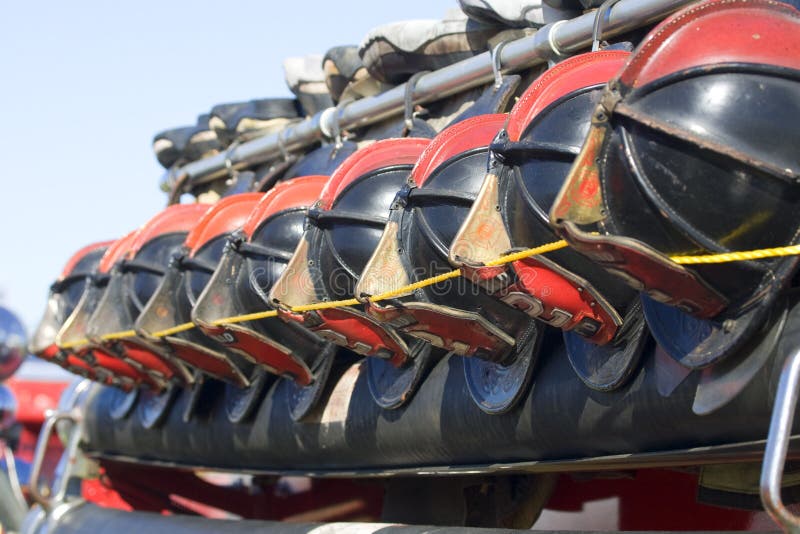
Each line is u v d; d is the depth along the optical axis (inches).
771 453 82.9
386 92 201.0
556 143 108.9
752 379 96.5
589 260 108.7
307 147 231.8
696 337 101.5
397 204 134.7
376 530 161.8
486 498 188.5
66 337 232.7
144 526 237.8
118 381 246.5
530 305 114.3
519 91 173.5
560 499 194.2
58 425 305.9
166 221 214.8
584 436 123.6
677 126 93.9
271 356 173.3
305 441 183.5
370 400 167.5
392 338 151.6
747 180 92.8
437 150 133.5
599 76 111.4
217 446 214.8
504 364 134.7
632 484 180.2
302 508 271.9
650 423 112.3
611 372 115.8
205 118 281.1
